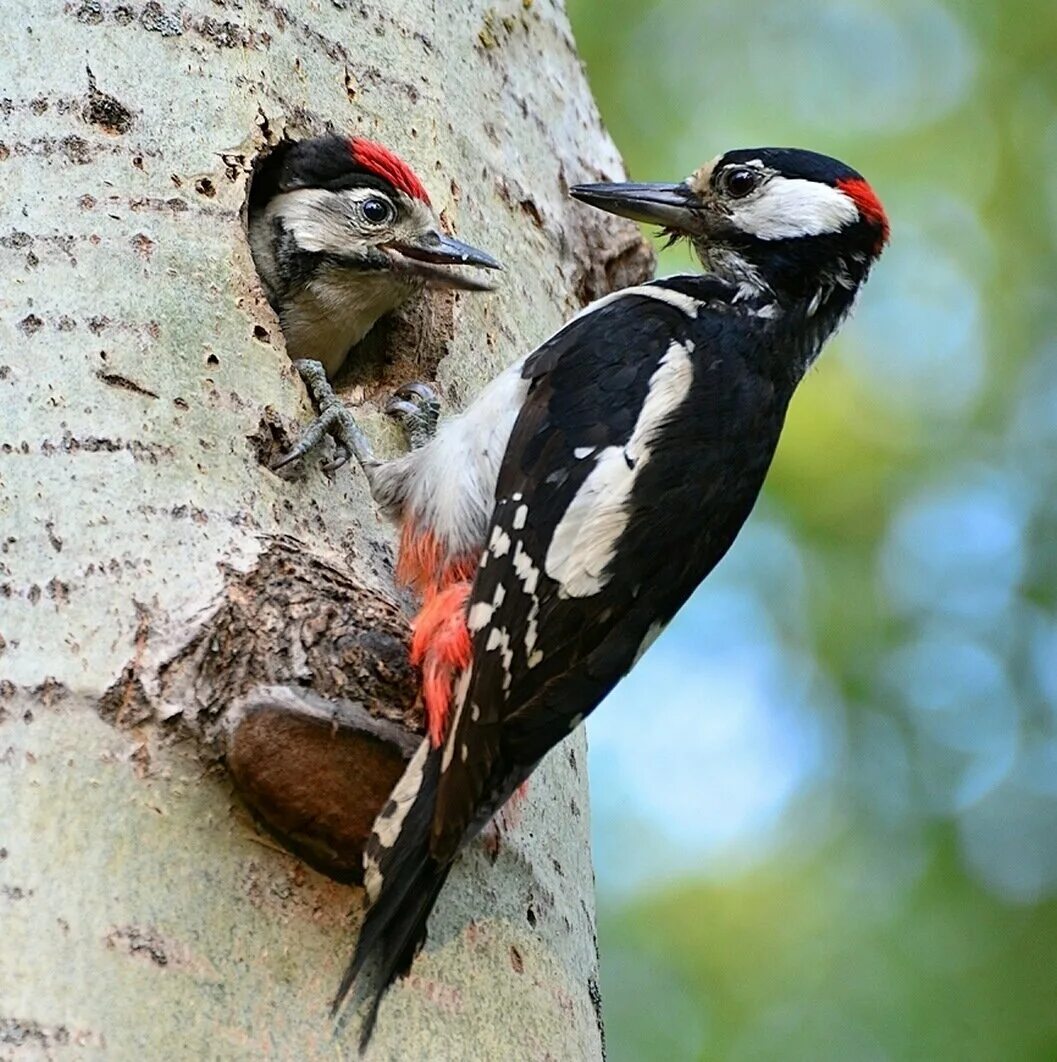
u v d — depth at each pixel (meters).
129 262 8.05
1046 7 17.77
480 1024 7.46
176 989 6.58
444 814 7.25
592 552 8.22
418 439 9.27
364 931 6.98
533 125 11.07
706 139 16.94
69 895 6.55
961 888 15.06
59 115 8.34
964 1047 14.20
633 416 8.72
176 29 8.80
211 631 7.17
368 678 7.48
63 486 7.37
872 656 16.09
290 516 7.93
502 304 10.15
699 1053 14.43
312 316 10.16
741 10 17.48
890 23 17.62
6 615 7.04
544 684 7.86
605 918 15.24
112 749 6.88
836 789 15.72
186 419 7.76
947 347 17.09
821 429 16.55
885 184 17.25
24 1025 6.25
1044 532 16.41
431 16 10.40
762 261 10.24
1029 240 17.22
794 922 15.09
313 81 9.49
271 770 7.05
